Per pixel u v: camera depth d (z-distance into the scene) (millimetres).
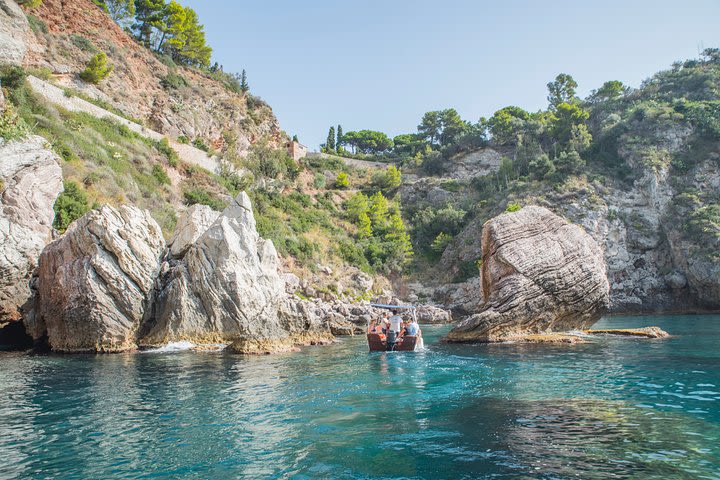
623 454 6207
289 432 7598
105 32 55344
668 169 55344
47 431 7652
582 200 54688
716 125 56219
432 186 80188
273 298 20766
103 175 34281
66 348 18094
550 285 20609
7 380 12070
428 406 9188
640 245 52219
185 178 47438
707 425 7387
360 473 5859
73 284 18234
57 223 26641
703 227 47969
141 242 19531
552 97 98750
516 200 59469
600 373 12172
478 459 6211
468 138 91812
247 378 12391
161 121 53531
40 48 45188
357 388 11023
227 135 62625
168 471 5996
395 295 56625
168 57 65625
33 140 23406
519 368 13312
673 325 29969
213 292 18859
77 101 41562
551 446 6613
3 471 5980
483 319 20031
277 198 59312
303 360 15984
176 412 8867
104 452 6684
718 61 80625
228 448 6852
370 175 87688
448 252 63312
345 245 58281
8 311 20109
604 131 67188
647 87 78188
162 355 17047
